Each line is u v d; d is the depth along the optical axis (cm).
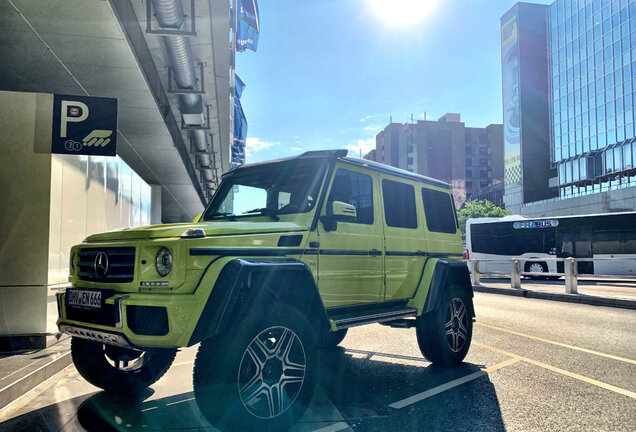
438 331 541
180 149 1817
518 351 643
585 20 6512
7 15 813
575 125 6725
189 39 1093
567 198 6316
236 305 347
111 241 382
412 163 10794
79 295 378
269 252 375
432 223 597
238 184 496
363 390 473
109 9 795
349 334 789
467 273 609
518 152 7931
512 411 406
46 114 665
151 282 335
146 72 1109
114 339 339
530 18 8031
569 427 369
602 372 531
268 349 353
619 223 2064
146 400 447
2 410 417
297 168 459
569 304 1224
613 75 5969
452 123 10700
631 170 5619
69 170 718
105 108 692
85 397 456
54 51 952
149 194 1742
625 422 378
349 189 468
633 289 1603
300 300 390
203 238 343
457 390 468
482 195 9650
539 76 7969
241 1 1571
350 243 453
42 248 638
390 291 504
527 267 2312
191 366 591
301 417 388
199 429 369
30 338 620
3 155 640
